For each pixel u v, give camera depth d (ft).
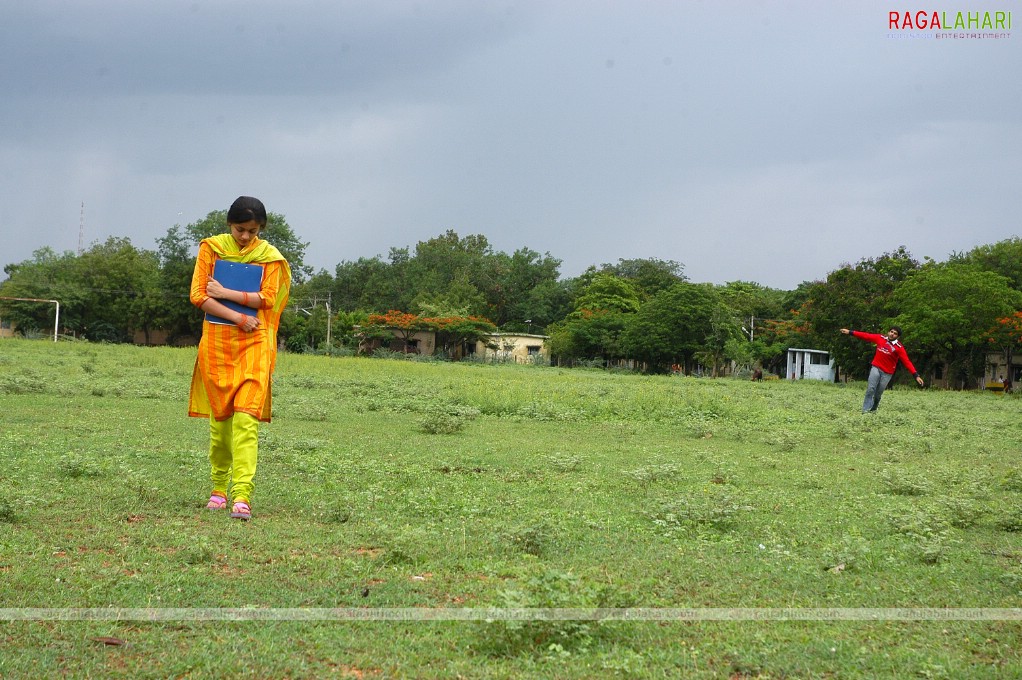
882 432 44.93
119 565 15.25
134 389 56.59
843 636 12.66
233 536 17.89
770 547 18.69
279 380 76.48
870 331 160.97
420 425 43.62
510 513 21.83
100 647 11.36
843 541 18.95
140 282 229.45
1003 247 178.29
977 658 11.84
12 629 11.82
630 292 269.85
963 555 17.98
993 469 32.81
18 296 220.64
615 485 27.04
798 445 39.99
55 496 20.84
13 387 51.57
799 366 205.46
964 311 138.62
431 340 249.55
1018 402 90.58
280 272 21.54
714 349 199.93
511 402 57.00
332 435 38.68
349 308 315.37
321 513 20.81
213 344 20.89
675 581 15.72
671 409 56.75
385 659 11.36
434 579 15.35
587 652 11.74
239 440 20.30
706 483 27.84
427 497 23.21
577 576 14.60
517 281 318.24
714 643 12.31
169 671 10.63
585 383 98.07
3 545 16.05
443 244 333.01
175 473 25.52
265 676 10.68
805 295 256.93
